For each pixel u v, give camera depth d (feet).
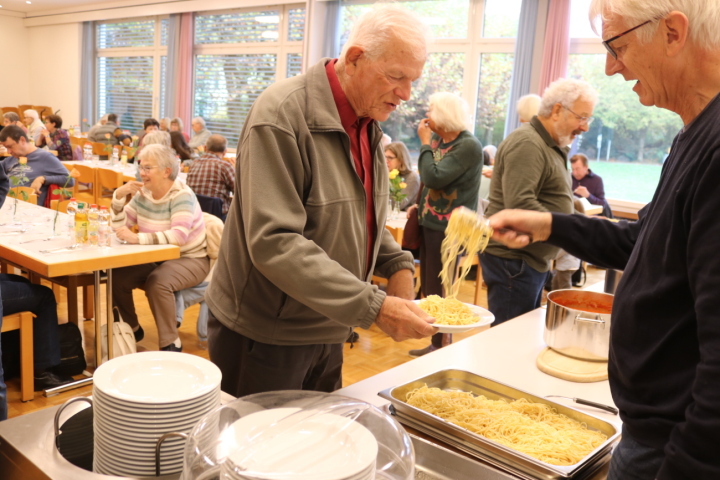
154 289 10.62
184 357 3.35
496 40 24.34
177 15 35.60
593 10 2.91
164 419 2.87
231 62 34.30
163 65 38.55
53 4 41.88
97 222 9.82
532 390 4.66
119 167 22.68
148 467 2.91
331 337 5.25
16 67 47.80
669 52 2.61
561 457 3.50
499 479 3.19
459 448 3.61
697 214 2.30
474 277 18.67
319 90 4.59
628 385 2.81
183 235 10.50
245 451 2.46
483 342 5.73
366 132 5.22
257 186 4.22
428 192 11.37
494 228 4.29
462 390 4.53
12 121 27.02
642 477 2.72
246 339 5.04
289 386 5.21
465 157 10.66
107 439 2.92
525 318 6.64
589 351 5.20
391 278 5.72
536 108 10.54
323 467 2.37
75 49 44.01
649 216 2.85
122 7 38.50
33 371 9.56
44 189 16.39
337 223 4.72
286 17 31.53
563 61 21.75
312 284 3.96
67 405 3.35
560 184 8.30
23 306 9.30
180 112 36.35
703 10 2.48
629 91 20.99
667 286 2.56
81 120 44.11
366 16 4.53
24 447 3.05
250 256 4.50
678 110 2.78
